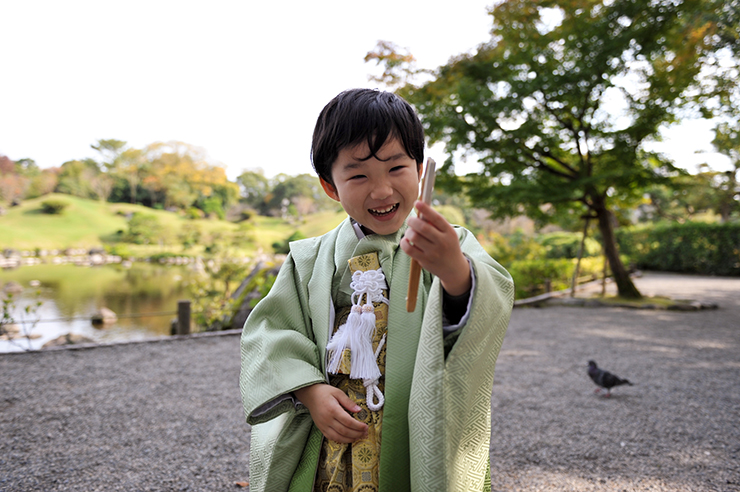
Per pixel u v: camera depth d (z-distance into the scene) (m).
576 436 3.64
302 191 89.44
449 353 0.94
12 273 29.25
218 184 86.44
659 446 3.45
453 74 11.16
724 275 21.48
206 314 9.00
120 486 2.83
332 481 1.08
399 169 1.08
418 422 0.95
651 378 5.39
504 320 1.03
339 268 1.22
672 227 23.22
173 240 59.66
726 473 2.99
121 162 83.88
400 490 1.04
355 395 1.12
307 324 1.23
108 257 48.09
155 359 5.98
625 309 11.00
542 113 11.34
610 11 9.98
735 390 4.93
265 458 1.15
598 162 12.01
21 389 4.71
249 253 48.44
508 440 3.56
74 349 6.40
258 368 1.12
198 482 2.89
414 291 0.90
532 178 11.77
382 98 1.08
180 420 3.93
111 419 3.95
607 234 12.40
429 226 0.85
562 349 6.89
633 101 10.63
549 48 10.95
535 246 18.17
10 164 74.25
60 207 67.62
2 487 2.79
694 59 8.76
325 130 1.08
